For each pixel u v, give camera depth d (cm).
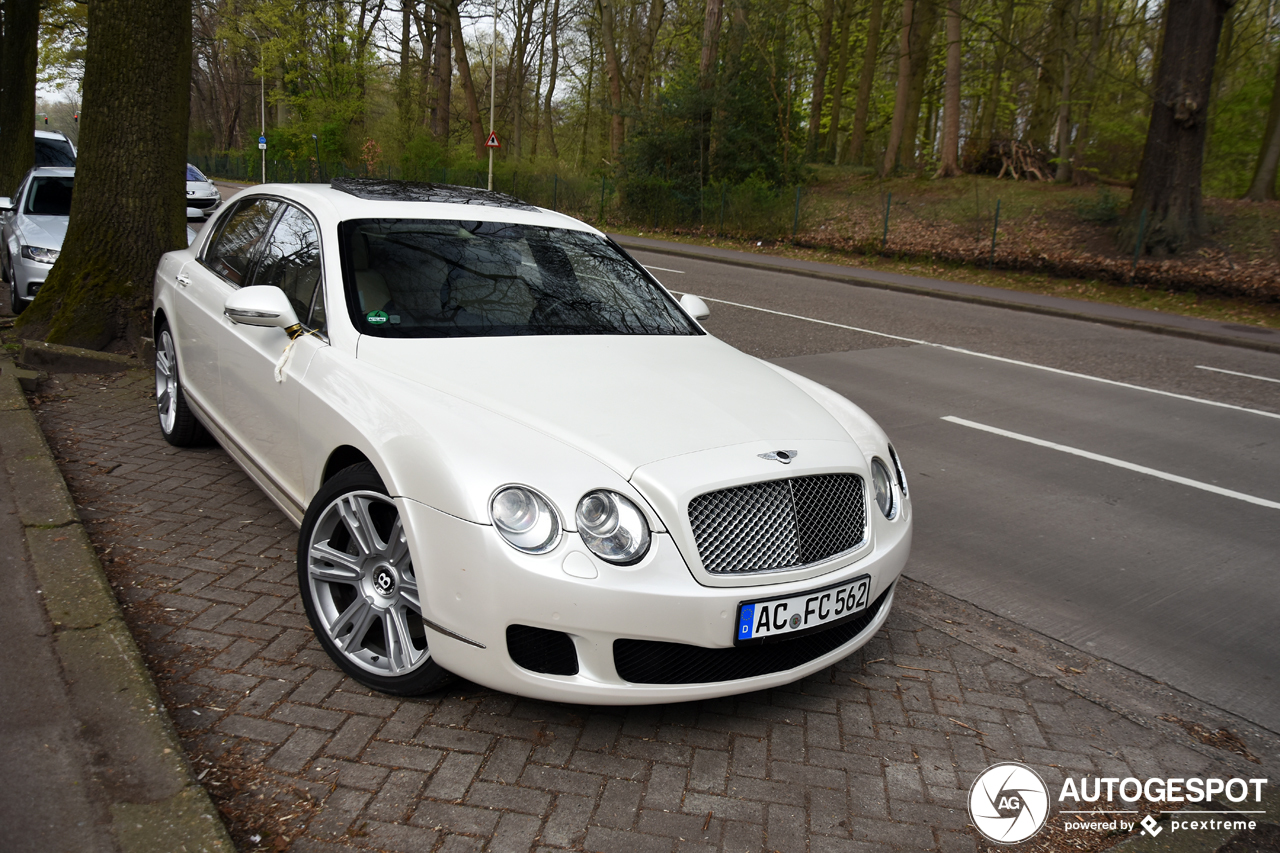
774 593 265
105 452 494
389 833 230
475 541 250
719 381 333
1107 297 1616
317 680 294
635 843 234
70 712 255
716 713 299
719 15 2739
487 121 5222
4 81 1494
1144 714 318
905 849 242
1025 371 967
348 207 380
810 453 288
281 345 353
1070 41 2539
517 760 263
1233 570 458
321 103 4303
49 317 692
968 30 3178
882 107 4219
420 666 276
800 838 243
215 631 318
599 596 247
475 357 317
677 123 2772
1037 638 370
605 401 295
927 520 507
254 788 241
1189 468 637
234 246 447
